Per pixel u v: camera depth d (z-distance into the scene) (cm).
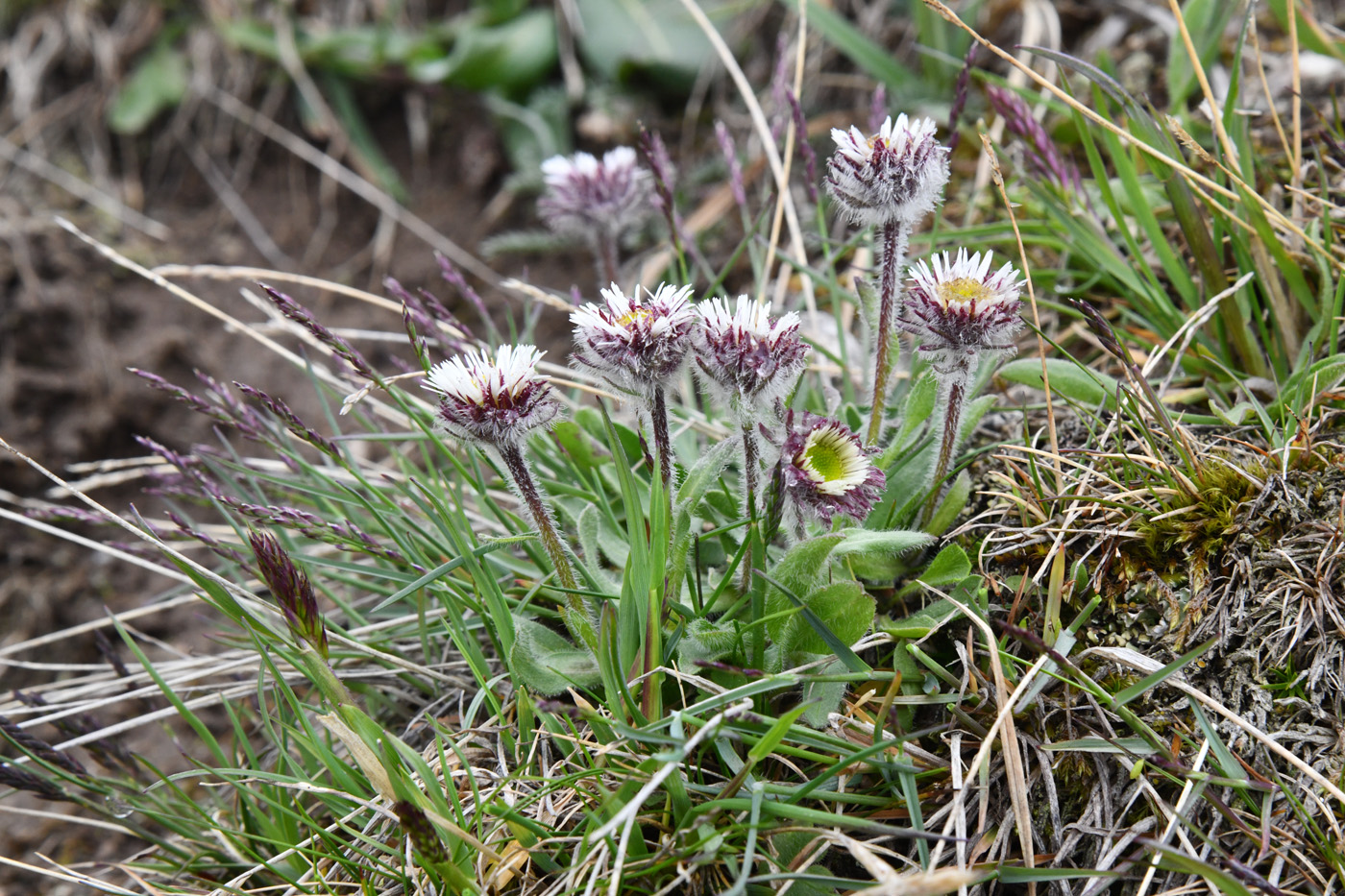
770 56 71
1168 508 48
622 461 46
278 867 49
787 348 45
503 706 49
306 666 49
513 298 69
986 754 45
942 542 49
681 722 45
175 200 77
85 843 56
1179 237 55
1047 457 50
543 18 74
